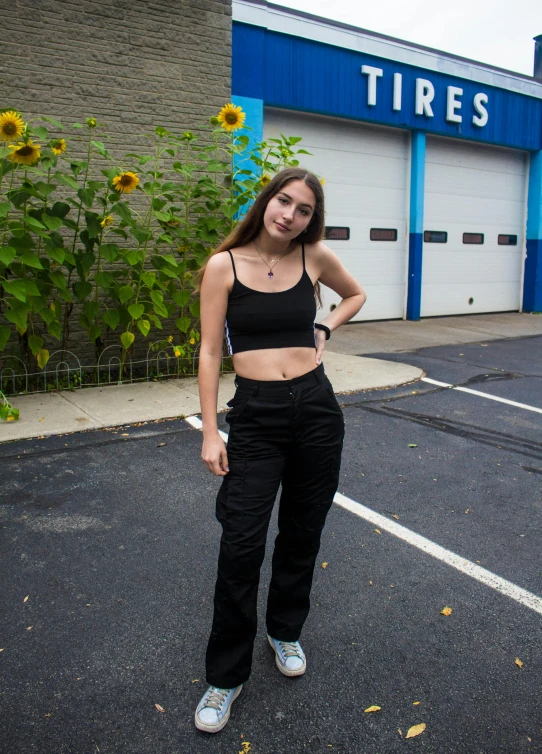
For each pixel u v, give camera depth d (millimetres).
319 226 2119
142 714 2068
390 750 1939
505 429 5188
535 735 2002
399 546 3219
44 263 5625
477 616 2639
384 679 2254
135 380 6340
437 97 11070
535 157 13062
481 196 12602
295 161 6688
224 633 2021
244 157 8477
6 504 3580
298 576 2242
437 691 2197
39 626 2504
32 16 5891
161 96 6668
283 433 2025
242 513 1987
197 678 2244
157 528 3344
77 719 2037
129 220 5676
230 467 2043
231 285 2012
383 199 11094
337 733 2002
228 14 6965
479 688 2213
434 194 11836
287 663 2260
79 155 6281
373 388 6367
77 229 5645
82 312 5871
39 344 5570
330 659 2359
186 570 2945
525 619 2625
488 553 3168
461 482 4066
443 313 12438
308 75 9414
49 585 2791
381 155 10922
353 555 3119
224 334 2102
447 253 12266
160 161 6746
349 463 4344
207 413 2029
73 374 6359
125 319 6055
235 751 1927
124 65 6414
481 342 9609
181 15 6672
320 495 2152
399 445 4734
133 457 4328
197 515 3502
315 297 2248
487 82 11742
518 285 13656
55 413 5172
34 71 5965
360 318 11234
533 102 12672
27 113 5977
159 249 6742
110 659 2326
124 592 2754
